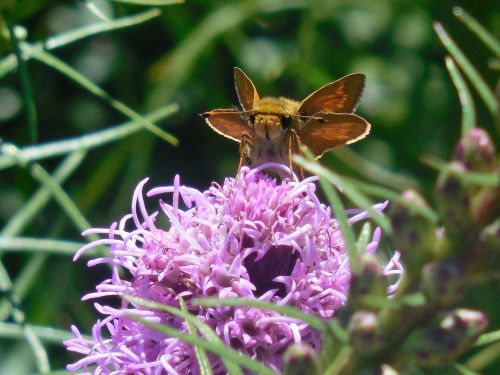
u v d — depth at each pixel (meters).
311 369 0.06
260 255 0.08
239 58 0.20
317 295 0.08
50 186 0.12
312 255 0.08
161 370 0.08
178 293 0.08
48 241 0.13
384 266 0.09
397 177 0.20
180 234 0.08
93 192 0.18
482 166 0.05
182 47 0.20
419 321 0.05
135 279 0.08
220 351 0.06
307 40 0.20
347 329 0.06
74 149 0.13
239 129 0.11
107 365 0.08
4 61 0.13
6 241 0.13
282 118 0.11
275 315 0.08
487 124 0.18
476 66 0.19
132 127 0.13
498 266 0.05
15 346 0.17
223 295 0.08
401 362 0.06
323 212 0.08
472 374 0.05
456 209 0.05
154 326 0.06
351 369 0.06
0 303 0.15
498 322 0.14
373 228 0.12
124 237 0.09
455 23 0.20
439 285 0.05
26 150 0.13
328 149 0.11
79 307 0.17
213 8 0.20
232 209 0.08
